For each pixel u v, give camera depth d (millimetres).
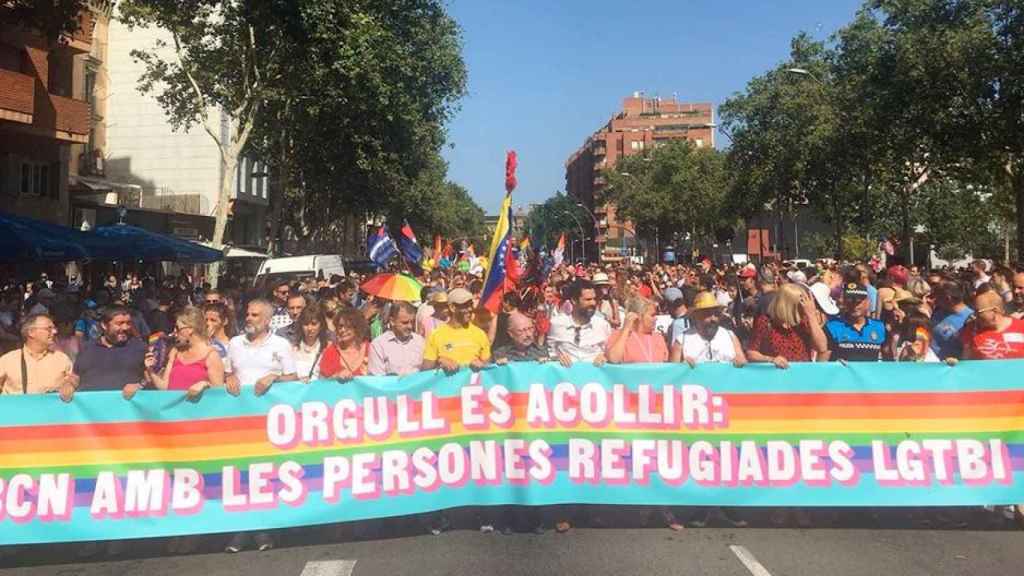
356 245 80062
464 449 6215
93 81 38375
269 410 5953
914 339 7879
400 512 6066
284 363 6504
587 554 5730
